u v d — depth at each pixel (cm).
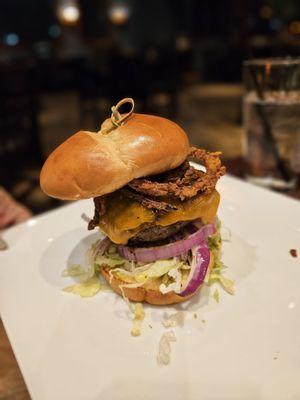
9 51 195
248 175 36
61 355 19
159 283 22
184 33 226
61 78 115
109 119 22
